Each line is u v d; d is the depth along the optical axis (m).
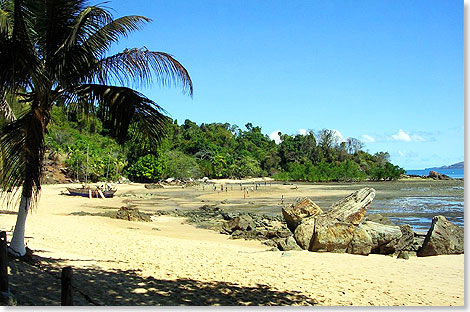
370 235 16.38
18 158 8.49
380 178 119.38
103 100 8.68
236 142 150.00
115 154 81.62
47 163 69.19
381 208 39.28
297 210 20.30
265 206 42.12
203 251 14.75
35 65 8.04
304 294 9.51
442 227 16.58
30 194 9.47
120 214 26.84
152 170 86.50
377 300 9.35
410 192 65.56
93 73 9.14
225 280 10.37
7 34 8.37
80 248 13.49
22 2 8.42
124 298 7.85
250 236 20.81
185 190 70.62
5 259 6.38
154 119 8.98
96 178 76.06
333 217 16.31
